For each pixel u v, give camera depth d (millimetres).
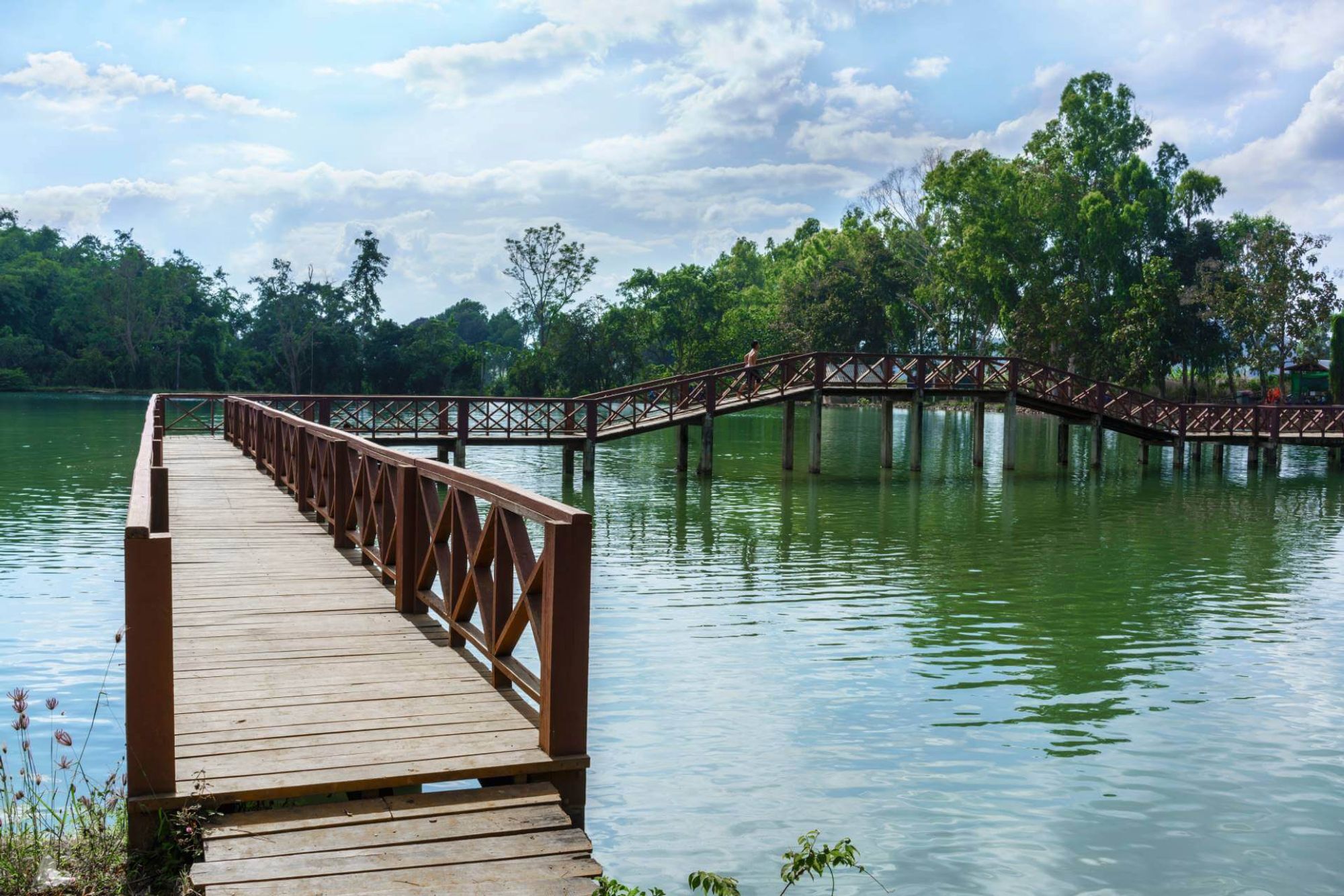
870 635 10016
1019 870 5262
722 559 14008
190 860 3793
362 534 8789
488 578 5590
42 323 80938
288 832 3826
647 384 24500
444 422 23562
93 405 54875
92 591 10867
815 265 70500
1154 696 8211
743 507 19469
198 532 10531
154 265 85562
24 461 24078
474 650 7066
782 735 7160
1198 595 12195
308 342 78062
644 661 8969
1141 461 30891
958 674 8734
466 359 78688
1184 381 59031
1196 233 57594
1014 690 8305
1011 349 55281
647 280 77688
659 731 7219
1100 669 8977
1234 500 22203
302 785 3998
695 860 5297
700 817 5828
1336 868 5348
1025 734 7273
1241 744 7156
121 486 19750
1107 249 53250
